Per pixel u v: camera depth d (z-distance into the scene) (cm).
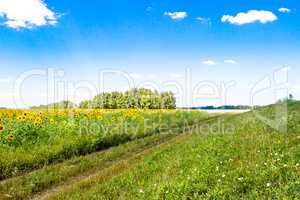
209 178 975
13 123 2311
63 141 2105
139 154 1961
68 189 1302
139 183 1166
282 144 1273
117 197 1064
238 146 1428
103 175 1470
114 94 5081
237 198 794
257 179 880
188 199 870
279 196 743
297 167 914
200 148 1580
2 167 1593
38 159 1767
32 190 1368
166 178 1130
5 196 1273
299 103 3547
